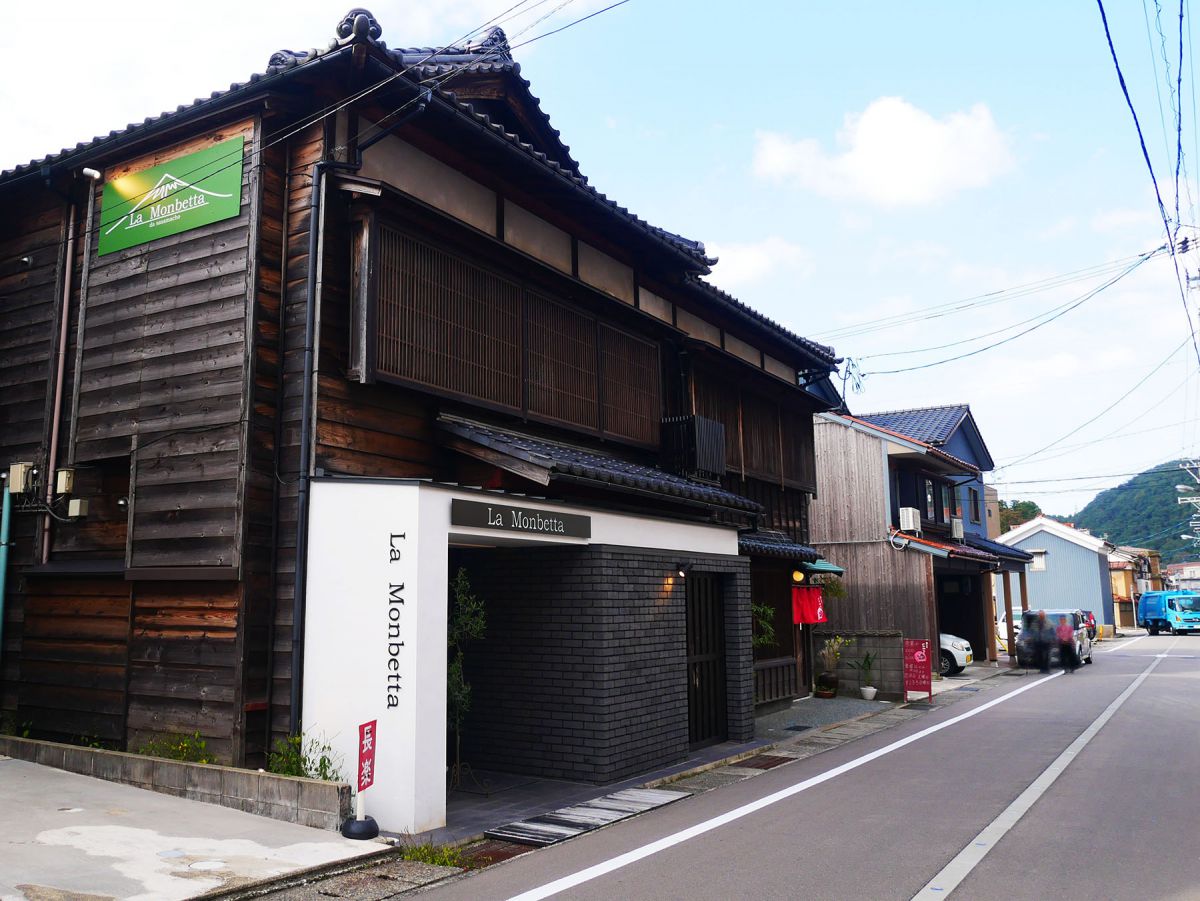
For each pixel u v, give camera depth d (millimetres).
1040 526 47719
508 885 5902
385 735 7184
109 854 5961
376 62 7973
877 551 23156
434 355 8938
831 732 13227
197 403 8297
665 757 10094
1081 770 9805
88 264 9453
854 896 5613
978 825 7414
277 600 7918
